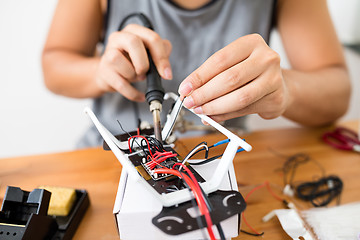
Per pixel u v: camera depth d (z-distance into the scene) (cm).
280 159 54
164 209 26
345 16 179
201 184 28
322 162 53
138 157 32
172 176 29
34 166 52
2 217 35
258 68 34
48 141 128
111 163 52
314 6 73
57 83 72
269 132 65
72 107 143
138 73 43
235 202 26
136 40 43
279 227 38
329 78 65
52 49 77
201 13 68
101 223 39
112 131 39
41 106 142
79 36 77
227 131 31
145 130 38
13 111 138
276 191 46
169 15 70
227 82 33
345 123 69
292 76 57
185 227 24
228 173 30
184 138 38
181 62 63
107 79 49
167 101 42
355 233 35
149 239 27
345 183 47
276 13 78
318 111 63
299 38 72
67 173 50
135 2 72
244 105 34
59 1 81
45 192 36
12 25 141
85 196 41
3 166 52
